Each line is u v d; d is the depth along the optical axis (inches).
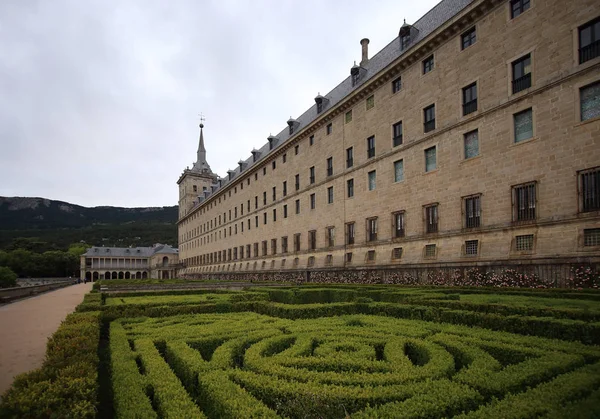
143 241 7706.7
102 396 267.6
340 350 313.4
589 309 384.8
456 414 176.6
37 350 380.2
